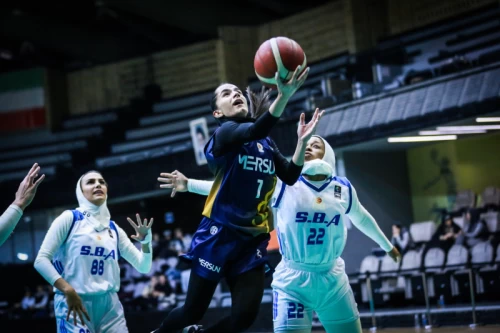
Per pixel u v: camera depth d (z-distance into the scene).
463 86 12.68
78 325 5.68
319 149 5.45
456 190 15.95
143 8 22.86
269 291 13.02
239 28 23.23
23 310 16.72
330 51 21.22
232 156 4.80
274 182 4.93
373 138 13.90
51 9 25.08
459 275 11.71
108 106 25.42
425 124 13.05
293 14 22.58
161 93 24.42
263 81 4.61
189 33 25.69
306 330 5.30
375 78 16.41
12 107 25.20
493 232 12.20
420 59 17.66
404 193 16.17
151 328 14.05
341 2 20.84
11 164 24.38
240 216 4.81
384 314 11.64
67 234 5.81
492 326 10.05
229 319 4.82
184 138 21.19
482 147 15.95
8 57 28.20
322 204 5.23
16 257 20.06
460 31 17.61
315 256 5.22
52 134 24.72
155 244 17.41
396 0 20.19
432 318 11.03
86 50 26.23
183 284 14.98
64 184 20.17
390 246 5.77
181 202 20.83
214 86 23.33
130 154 21.75
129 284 16.66
